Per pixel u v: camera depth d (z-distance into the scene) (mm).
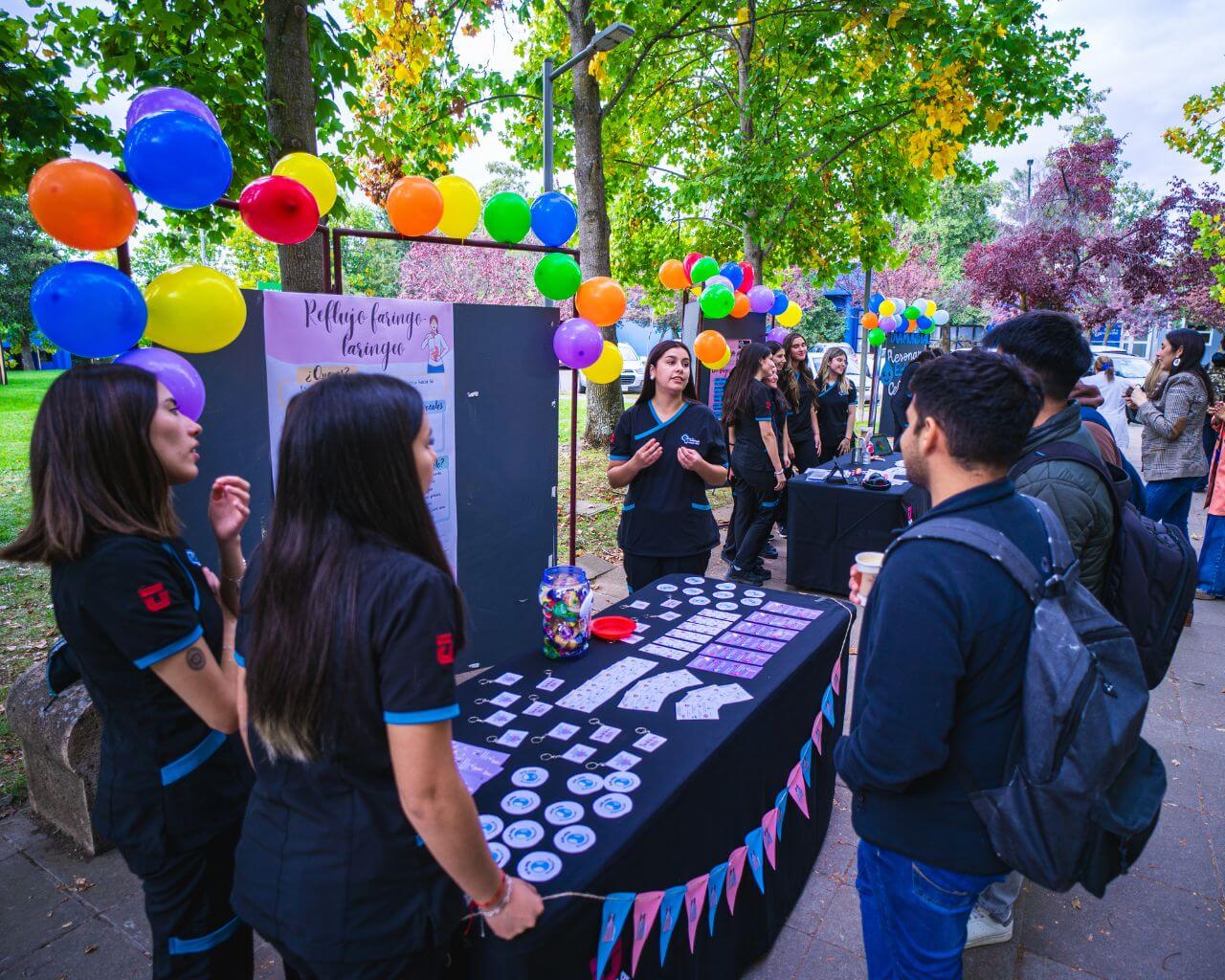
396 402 1065
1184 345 4703
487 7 8672
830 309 32500
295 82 4047
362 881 1018
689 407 3256
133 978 1976
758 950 1938
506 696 1855
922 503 4199
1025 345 1848
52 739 2354
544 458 3617
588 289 3432
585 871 1239
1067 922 2191
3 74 3980
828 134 9688
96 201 1714
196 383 1980
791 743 2035
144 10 4500
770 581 5273
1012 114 9055
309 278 4199
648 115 11469
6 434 11578
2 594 5031
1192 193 14094
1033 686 1145
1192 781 2879
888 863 1373
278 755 1062
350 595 980
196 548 2463
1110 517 1820
